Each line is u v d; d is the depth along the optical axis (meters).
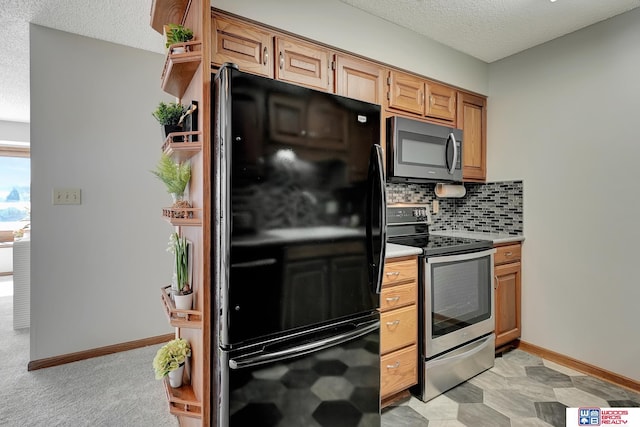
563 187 2.43
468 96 2.76
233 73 1.17
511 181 2.75
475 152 2.82
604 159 2.22
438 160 2.47
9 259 5.84
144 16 2.24
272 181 1.26
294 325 1.32
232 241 1.17
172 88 1.63
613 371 2.17
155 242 2.81
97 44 2.56
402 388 1.93
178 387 1.50
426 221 2.85
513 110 2.72
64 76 2.44
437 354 2.04
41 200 2.38
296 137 1.32
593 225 2.28
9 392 2.06
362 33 2.05
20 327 3.08
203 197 1.30
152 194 2.79
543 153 2.54
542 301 2.55
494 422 1.77
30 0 2.05
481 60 2.82
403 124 2.25
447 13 2.11
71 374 2.28
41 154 2.38
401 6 2.03
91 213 2.55
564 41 2.41
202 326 1.31
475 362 2.24
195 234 1.44
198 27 1.37
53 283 2.42
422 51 2.38
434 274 2.02
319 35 1.86
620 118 2.15
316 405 1.38
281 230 1.28
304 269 1.34
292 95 1.31
